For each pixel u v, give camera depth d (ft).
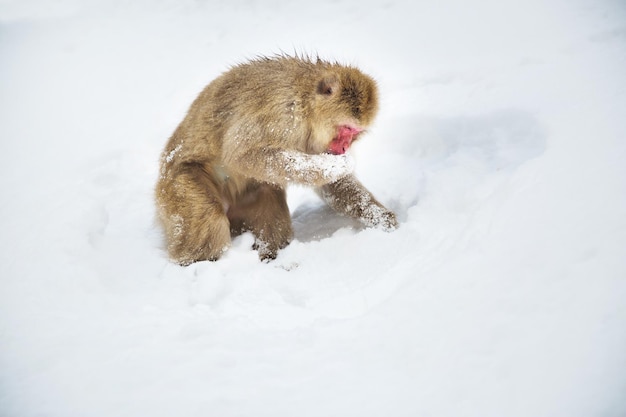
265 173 23.84
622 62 29.40
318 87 23.71
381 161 30.27
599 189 18.48
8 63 56.03
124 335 17.90
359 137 25.73
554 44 36.45
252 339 17.38
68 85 50.03
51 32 62.95
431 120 30.27
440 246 20.01
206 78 46.83
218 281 21.06
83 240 23.80
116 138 39.37
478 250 18.35
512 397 13.99
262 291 20.59
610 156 19.79
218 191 25.58
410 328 16.65
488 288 16.90
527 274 16.80
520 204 19.33
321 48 47.52
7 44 60.64
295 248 23.86
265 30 54.19
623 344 14.19
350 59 44.21
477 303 16.62
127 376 16.16
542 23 41.37
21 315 19.43
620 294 15.24
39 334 18.26
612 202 17.83
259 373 15.96
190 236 23.91
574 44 35.12
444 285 17.63
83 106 45.62
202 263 23.04
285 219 26.07
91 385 15.92
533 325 15.42
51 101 47.24
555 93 27.63
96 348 17.38
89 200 28.17
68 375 16.34
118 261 23.57
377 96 24.43
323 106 23.68
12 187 32.50
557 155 21.01
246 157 23.79
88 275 21.65
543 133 24.36
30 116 44.65
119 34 59.98
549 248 17.25
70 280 21.25
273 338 17.33
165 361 16.63
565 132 22.63
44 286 20.97
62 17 67.05
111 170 34.58
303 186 24.95
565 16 41.16
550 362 14.44
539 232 17.93
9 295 20.62
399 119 31.50
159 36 57.88
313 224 27.40
